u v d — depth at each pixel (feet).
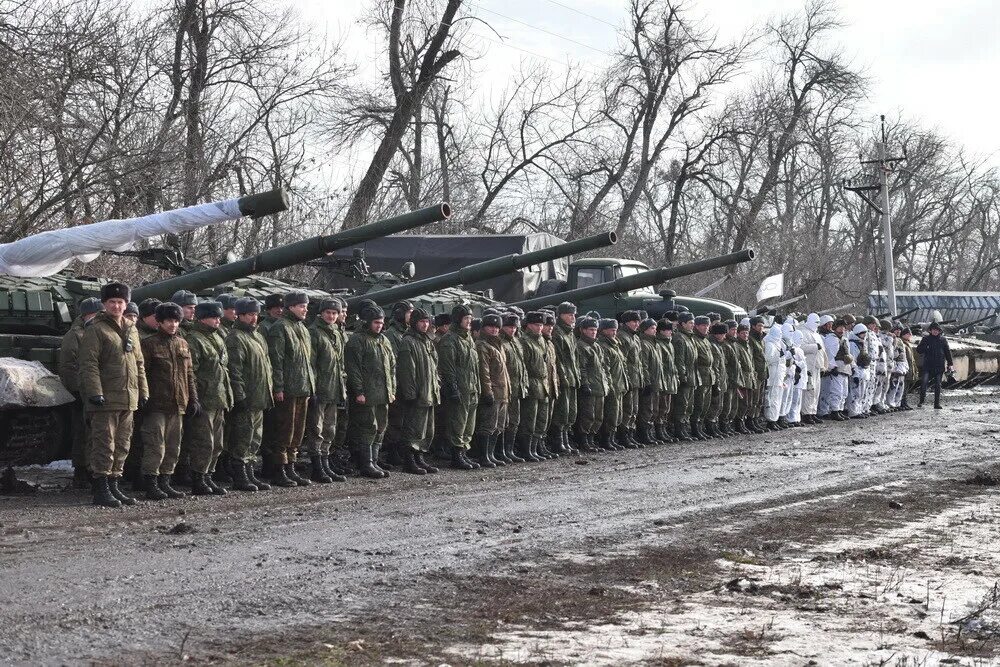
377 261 90.58
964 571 33.53
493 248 88.07
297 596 28.19
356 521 38.73
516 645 24.43
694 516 42.06
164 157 87.92
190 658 22.93
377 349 51.62
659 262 174.81
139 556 31.76
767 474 54.70
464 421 55.93
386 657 23.34
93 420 40.32
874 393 100.68
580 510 42.50
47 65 77.77
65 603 26.53
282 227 104.94
